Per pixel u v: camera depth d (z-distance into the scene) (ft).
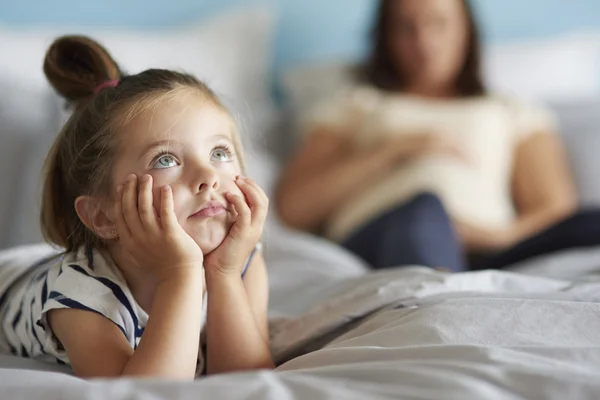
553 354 1.77
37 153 4.99
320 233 6.31
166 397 1.53
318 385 1.60
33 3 6.86
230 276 2.36
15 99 5.35
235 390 1.55
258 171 5.95
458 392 1.52
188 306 2.12
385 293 2.49
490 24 7.72
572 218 4.55
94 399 1.53
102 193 2.36
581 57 7.39
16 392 1.57
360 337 2.13
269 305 3.29
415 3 6.50
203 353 2.56
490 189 6.07
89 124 2.44
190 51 6.56
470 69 6.72
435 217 4.72
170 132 2.28
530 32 7.73
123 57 6.15
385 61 6.89
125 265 2.39
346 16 7.58
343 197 6.14
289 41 7.47
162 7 7.16
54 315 2.27
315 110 6.77
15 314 2.57
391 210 4.91
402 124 6.43
